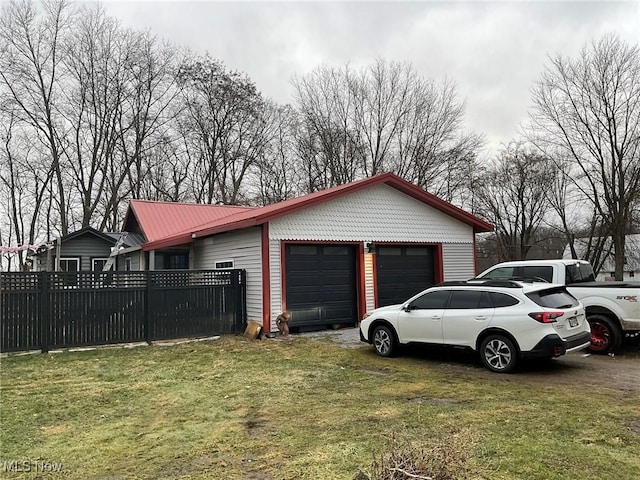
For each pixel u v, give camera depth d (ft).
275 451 14.44
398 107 113.09
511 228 116.67
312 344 35.29
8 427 17.33
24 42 88.53
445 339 27.37
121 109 100.48
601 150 81.51
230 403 20.15
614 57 77.30
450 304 27.66
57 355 31.73
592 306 30.78
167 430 16.75
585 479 12.12
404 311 29.60
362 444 14.73
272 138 117.50
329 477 12.42
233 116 111.86
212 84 109.09
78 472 13.21
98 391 22.56
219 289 39.96
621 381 23.15
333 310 43.11
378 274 45.98
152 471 13.19
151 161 107.65
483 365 27.02
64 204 94.27
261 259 39.75
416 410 18.43
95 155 97.86
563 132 84.48
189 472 13.06
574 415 17.48
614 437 15.15
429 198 48.57
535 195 111.55
